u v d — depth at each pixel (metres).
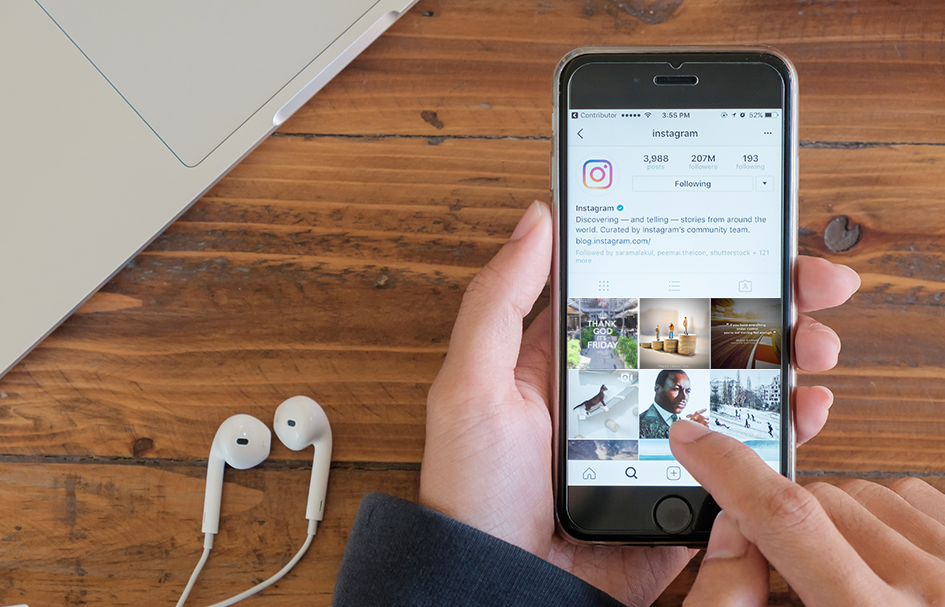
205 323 0.57
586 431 0.47
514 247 0.46
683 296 0.47
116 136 0.51
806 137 0.57
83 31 0.51
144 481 0.56
